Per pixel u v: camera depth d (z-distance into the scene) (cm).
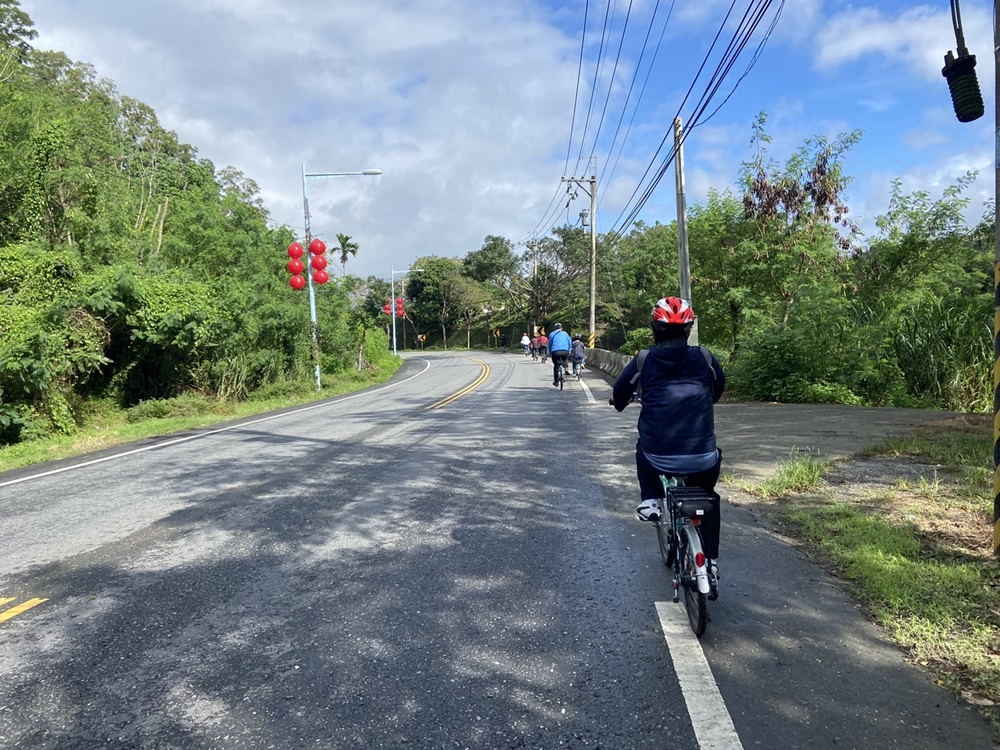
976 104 474
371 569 497
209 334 2041
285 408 1948
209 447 1130
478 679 337
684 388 395
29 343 1395
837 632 374
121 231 2209
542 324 7188
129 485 834
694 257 2322
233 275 2655
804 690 317
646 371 404
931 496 604
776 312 2038
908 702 305
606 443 1006
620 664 348
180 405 1803
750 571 465
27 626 414
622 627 391
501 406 1587
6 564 534
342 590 458
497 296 8588
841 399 1392
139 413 1753
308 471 868
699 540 368
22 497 795
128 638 394
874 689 316
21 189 1983
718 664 344
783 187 1994
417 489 746
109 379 1886
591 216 3538
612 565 493
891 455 780
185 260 2622
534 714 305
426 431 1200
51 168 1920
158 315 1859
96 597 458
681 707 307
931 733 281
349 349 3438
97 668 358
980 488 613
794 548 508
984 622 370
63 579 495
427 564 504
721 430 1035
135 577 495
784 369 1478
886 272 1867
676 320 396
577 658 356
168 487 809
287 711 313
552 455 924
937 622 374
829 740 279
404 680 338
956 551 468
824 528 534
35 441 1362
